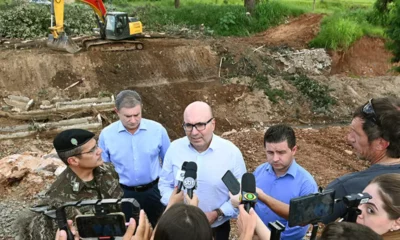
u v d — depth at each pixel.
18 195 6.85
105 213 2.46
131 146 4.94
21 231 3.15
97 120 14.33
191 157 4.12
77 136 3.19
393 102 2.88
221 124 16.81
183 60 19.08
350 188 2.92
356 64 22.28
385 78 20.80
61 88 16.52
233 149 4.18
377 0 24.52
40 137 13.09
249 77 19.12
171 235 1.98
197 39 21.50
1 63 16.34
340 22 22.66
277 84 19.06
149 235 2.51
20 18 20.72
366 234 1.83
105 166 3.58
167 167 4.27
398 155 2.88
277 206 3.40
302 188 3.73
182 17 25.41
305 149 10.55
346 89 19.55
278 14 26.14
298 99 18.64
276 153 3.60
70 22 21.64
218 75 19.12
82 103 15.75
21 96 15.87
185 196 3.29
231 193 3.10
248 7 26.12
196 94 17.72
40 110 14.49
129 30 18.30
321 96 18.88
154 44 19.59
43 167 7.65
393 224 2.35
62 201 3.22
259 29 25.19
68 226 2.56
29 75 16.44
